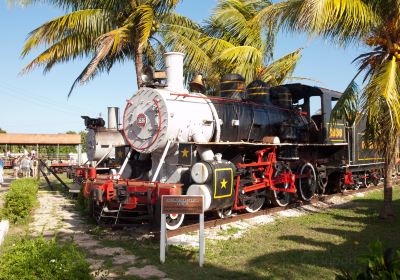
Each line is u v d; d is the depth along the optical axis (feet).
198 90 33.12
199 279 17.47
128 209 26.76
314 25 23.66
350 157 46.11
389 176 30.83
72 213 34.35
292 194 37.88
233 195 28.07
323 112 40.86
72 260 12.55
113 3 40.81
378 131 29.68
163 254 19.71
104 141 45.96
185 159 26.25
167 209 19.77
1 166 60.85
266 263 19.45
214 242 23.86
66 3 42.24
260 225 28.78
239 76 34.50
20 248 12.66
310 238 24.52
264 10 28.78
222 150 30.55
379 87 24.80
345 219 30.78
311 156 41.32
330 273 17.95
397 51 27.22
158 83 28.32
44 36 39.68
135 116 28.68
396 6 26.30
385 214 30.81
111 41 37.01
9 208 29.91
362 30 26.99
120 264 19.56
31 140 100.53
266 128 34.73
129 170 29.78
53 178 77.10
